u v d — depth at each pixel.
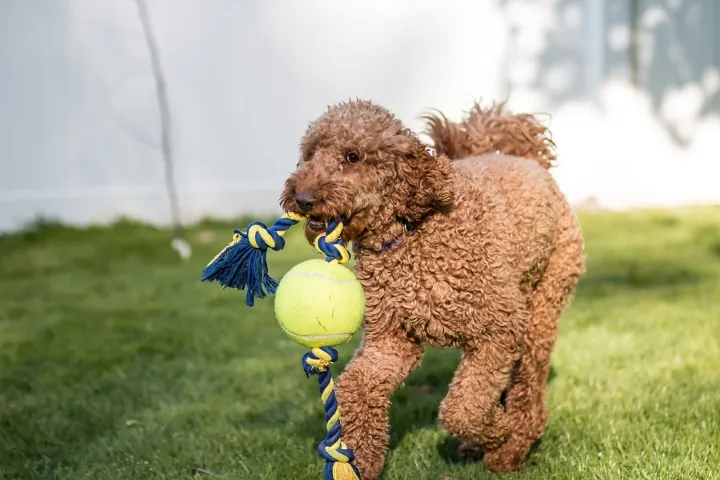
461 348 3.66
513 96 12.43
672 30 12.76
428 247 3.43
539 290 4.13
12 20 11.13
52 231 11.10
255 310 7.38
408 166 3.38
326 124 3.45
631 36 12.70
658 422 4.33
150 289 8.30
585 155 12.50
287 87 11.92
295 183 3.30
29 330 6.89
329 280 3.10
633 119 12.63
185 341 6.41
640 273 8.41
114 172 11.59
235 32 11.70
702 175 12.91
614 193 12.55
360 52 12.05
